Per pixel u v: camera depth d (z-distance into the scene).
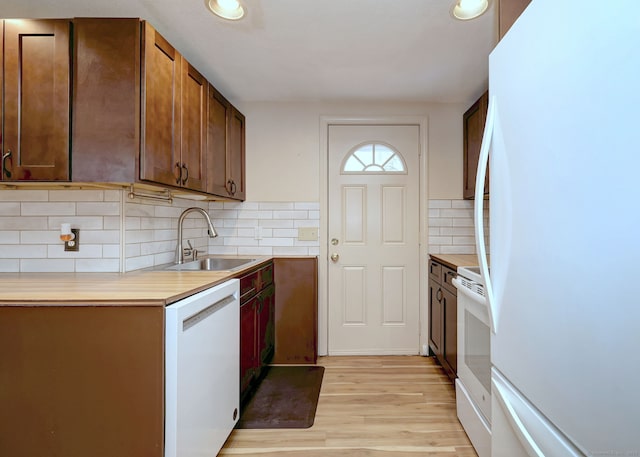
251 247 2.94
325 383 2.41
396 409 2.05
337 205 2.98
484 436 1.50
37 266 1.81
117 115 1.45
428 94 2.74
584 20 0.64
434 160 2.93
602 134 0.60
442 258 2.53
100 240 1.81
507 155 0.93
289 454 1.65
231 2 1.61
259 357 2.32
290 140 2.93
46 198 1.80
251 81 2.51
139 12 1.69
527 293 0.84
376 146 2.97
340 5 1.62
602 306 0.61
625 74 0.55
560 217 0.71
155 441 1.12
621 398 0.57
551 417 0.75
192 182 1.92
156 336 1.12
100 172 1.45
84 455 1.13
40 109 1.45
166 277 1.63
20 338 1.13
